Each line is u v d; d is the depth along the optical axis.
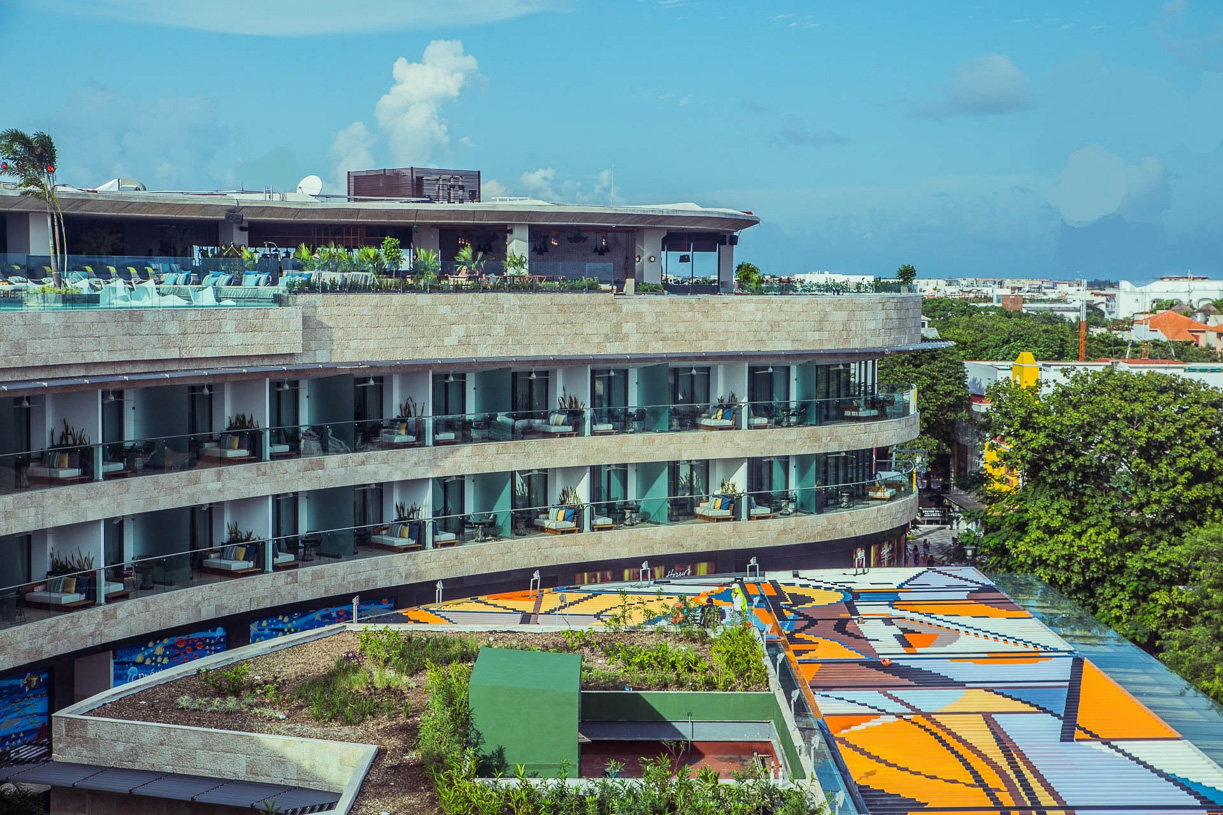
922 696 25.78
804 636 30.39
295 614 37.19
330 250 39.81
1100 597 44.66
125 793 23.48
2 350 28.98
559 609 34.88
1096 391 47.84
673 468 46.16
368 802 20.83
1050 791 20.95
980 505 83.62
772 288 46.41
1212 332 142.38
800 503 45.97
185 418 35.06
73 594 31.39
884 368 89.06
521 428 41.59
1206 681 34.66
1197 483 44.94
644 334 42.91
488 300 40.03
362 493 40.62
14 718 31.09
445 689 24.89
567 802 20.47
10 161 39.56
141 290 32.72
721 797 20.78
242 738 23.81
